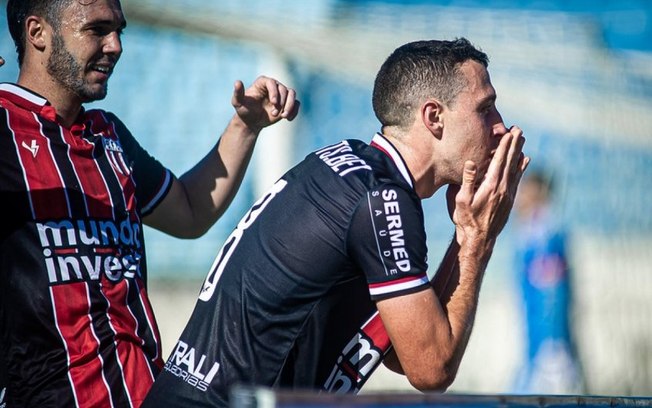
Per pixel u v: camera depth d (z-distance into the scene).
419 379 9.93
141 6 24.36
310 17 26.78
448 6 32.03
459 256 10.45
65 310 10.83
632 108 31.03
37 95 11.31
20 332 10.77
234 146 13.32
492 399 7.97
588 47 31.67
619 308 28.86
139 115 25.38
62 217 11.04
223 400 9.97
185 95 25.84
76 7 11.23
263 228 10.35
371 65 26.22
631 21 35.62
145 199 12.60
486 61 10.87
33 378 10.80
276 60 25.55
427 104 10.54
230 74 26.27
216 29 25.19
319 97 25.84
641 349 28.59
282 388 10.08
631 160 30.84
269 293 10.05
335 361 10.20
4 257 10.78
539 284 24.73
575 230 29.89
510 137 10.46
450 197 11.36
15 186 10.88
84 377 10.80
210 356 10.12
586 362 28.12
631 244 29.86
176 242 24.33
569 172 30.28
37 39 11.31
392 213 9.89
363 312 10.21
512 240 28.28
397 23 29.31
